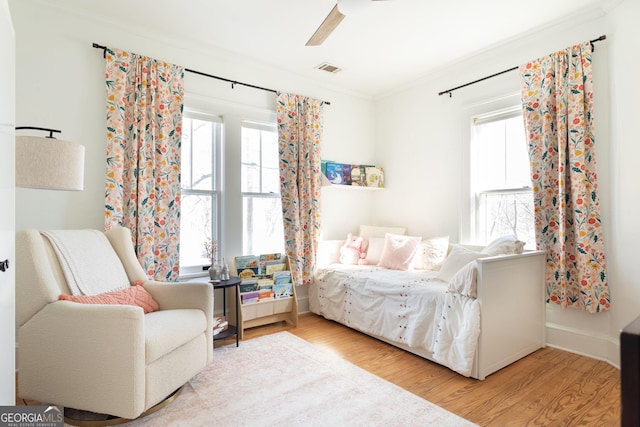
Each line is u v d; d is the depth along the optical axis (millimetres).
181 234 3080
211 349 2201
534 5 2447
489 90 3182
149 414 1774
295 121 3590
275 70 3551
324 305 3467
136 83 2662
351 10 1950
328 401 1910
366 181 4082
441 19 2629
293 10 2531
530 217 2963
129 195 2625
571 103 2537
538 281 2643
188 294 2178
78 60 2533
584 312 2568
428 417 1761
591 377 2201
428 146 3744
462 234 3383
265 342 2828
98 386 1642
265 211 3613
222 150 3266
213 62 3184
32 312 1740
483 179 3293
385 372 2287
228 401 1904
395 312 2699
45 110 2408
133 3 2445
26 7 2348
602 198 2453
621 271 2332
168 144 2838
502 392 2020
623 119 2307
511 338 2406
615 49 2357
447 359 2275
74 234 2117
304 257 3613
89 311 1656
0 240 948
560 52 2598
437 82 3658
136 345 1624
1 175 972
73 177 1890
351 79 3828
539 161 2723
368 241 3857
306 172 3625
